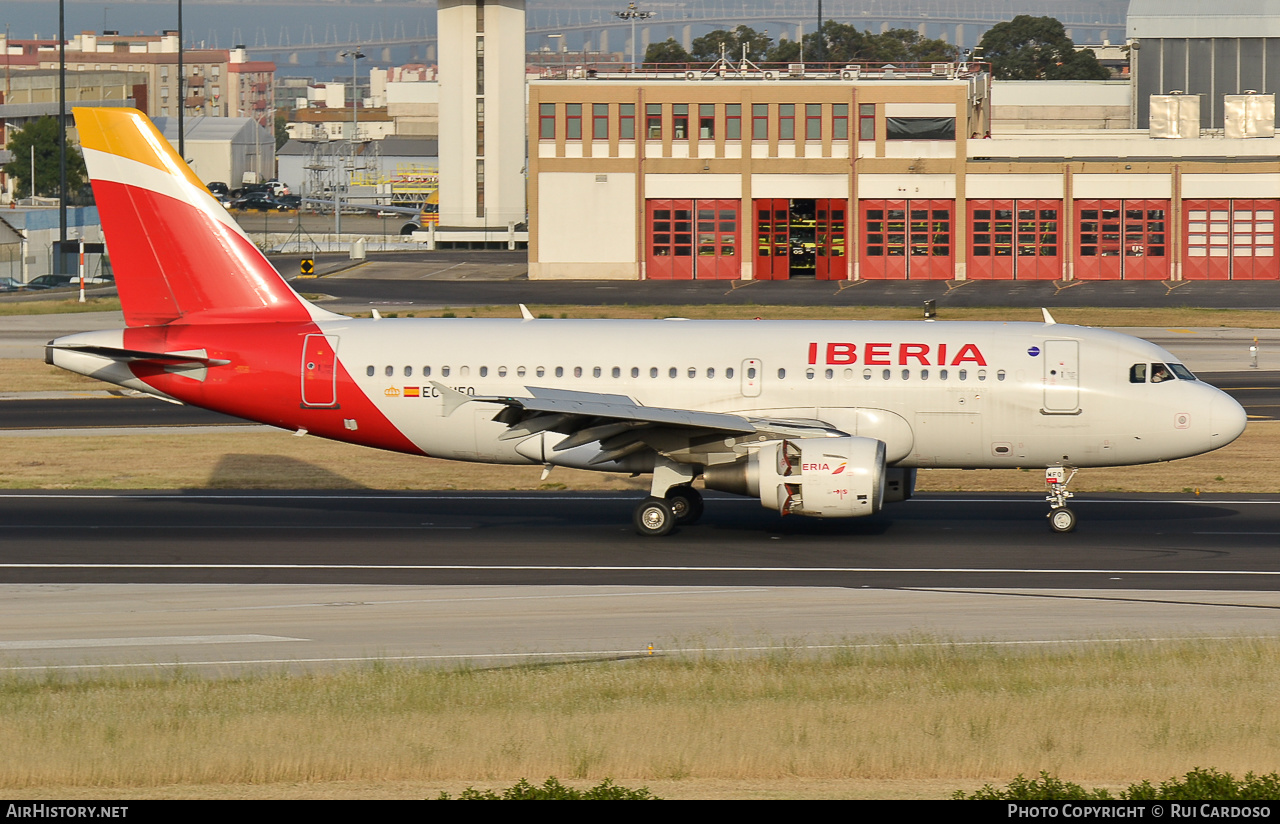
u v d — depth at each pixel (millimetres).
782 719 70062
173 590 109812
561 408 123875
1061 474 137000
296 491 157875
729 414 133000
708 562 121188
